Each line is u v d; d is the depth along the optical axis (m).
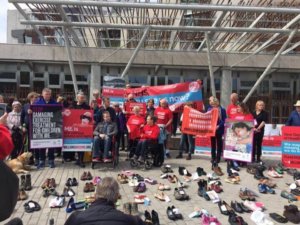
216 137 12.07
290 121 11.83
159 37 21.75
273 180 10.57
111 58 21.81
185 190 9.25
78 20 18.75
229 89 22.69
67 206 7.57
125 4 14.73
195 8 14.97
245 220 7.19
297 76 24.62
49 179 9.17
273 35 19.80
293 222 7.15
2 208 2.24
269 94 23.05
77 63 22.41
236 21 18.73
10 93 22.14
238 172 11.37
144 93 15.21
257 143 12.16
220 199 8.46
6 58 21.50
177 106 14.91
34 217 7.16
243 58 22.47
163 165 12.10
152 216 6.72
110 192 3.95
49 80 23.19
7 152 2.39
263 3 18.53
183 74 23.83
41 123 11.40
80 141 11.78
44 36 21.94
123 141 14.82
